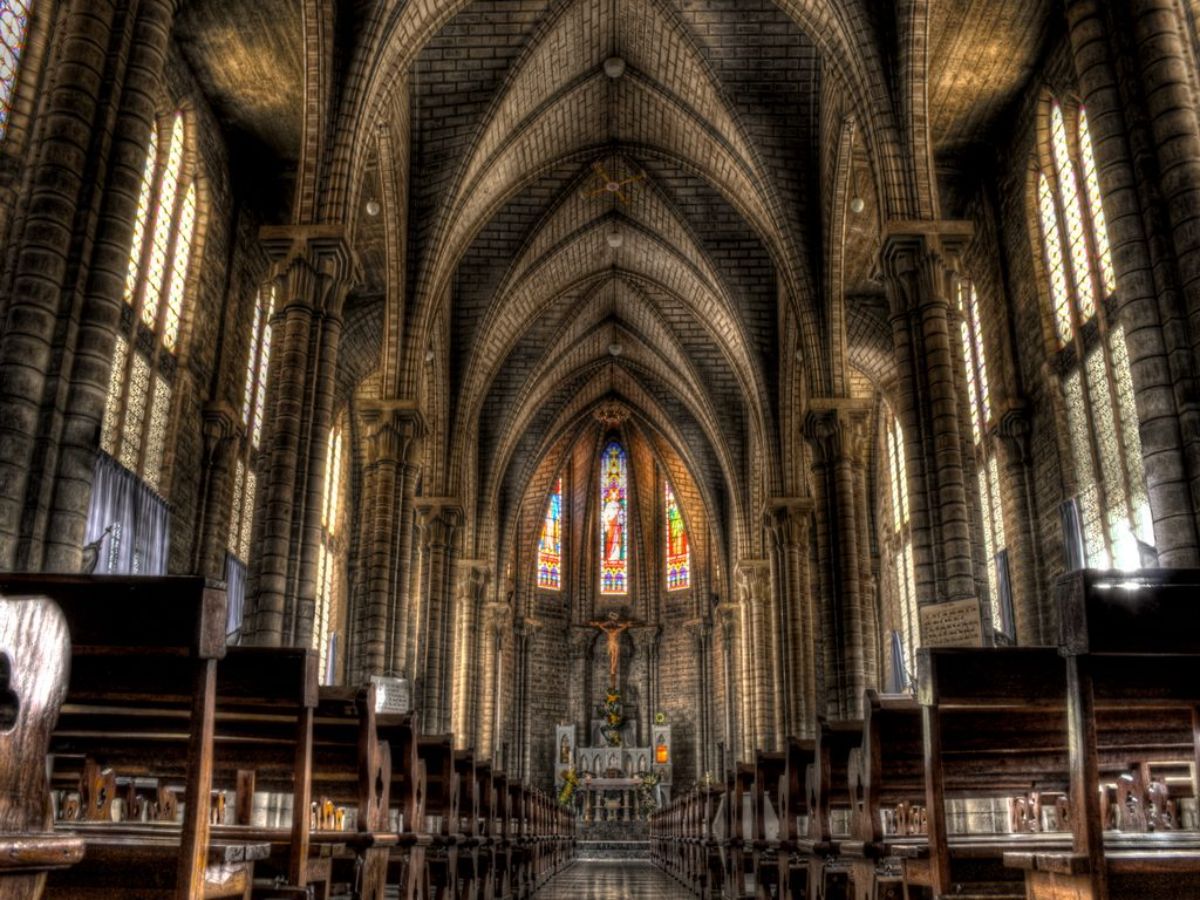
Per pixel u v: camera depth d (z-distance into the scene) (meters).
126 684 5.48
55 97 12.34
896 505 38.53
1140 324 12.60
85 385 11.78
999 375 26.66
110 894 5.38
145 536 22.05
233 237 27.59
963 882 7.16
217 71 24.28
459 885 14.20
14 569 10.98
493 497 43.41
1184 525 11.87
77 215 12.16
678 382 46.12
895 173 20.61
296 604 19.22
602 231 37.62
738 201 31.47
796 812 11.84
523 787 21.72
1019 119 25.09
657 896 20.83
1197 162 12.60
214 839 7.40
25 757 2.87
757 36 27.58
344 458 39.94
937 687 6.56
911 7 20.64
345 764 9.48
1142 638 5.17
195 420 25.64
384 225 29.55
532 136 31.08
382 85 22.41
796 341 34.41
